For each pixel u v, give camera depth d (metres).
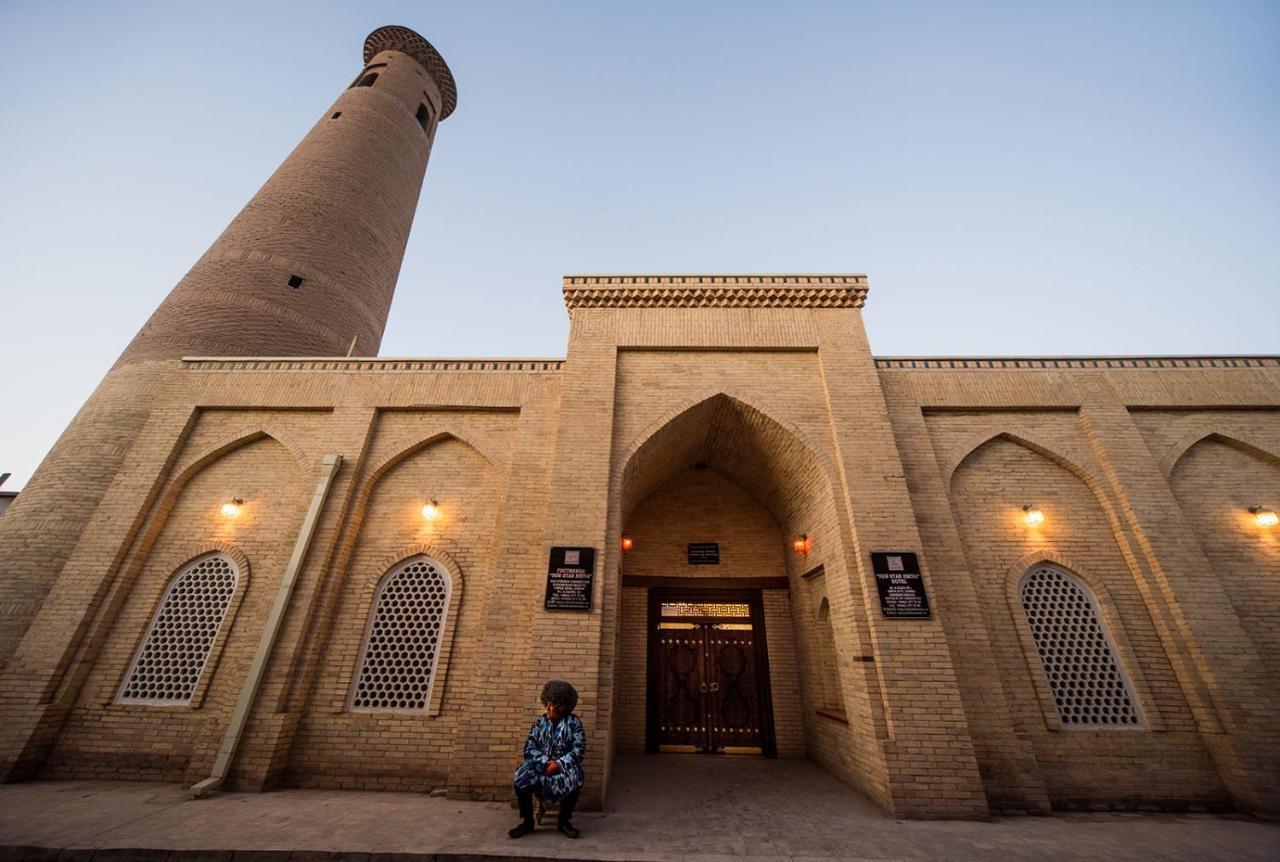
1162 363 7.89
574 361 7.55
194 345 9.21
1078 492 7.23
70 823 4.56
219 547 7.14
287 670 6.14
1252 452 7.36
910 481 7.04
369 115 14.98
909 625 5.88
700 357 7.75
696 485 9.59
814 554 7.62
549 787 4.45
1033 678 6.20
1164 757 5.82
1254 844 4.55
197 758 5.78
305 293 11.28
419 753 6.04
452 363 8.20
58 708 6.14
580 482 6.66
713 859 4.05
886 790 5.25
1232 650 6.04
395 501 7.43
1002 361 7.96
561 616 5.93
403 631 6.71
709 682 8.32
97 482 7.32
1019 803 5.43
